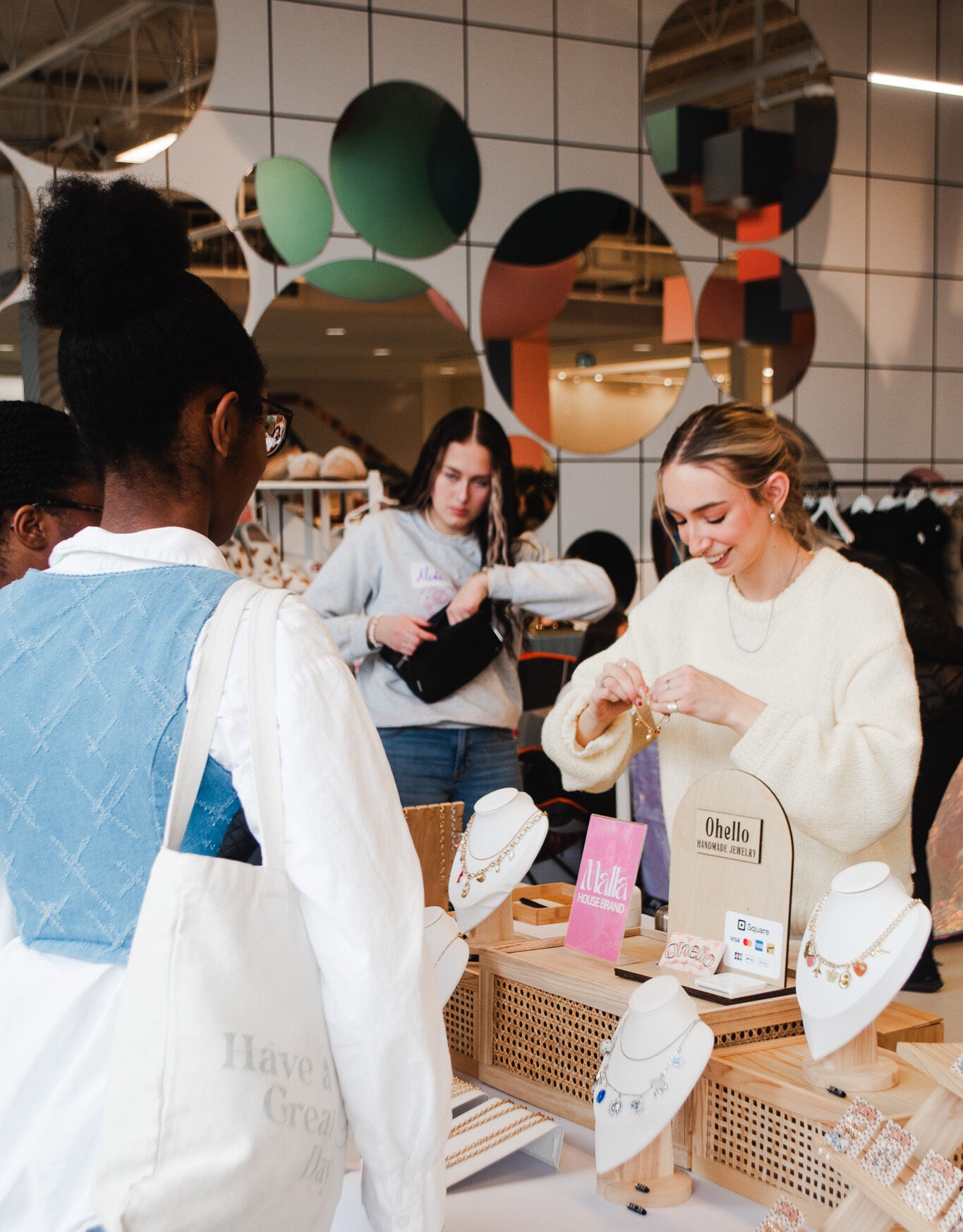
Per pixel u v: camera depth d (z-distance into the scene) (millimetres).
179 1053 691
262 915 729
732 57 4047
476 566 3545
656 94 3945
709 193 4047
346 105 3512
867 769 1586
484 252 3730
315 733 753
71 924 782
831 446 4324
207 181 3355
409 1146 760
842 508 4211
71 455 1125
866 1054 1088
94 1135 729
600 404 3912
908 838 1820
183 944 701
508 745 3373
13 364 3166
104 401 808
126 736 751
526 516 3795
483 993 1426
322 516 3537
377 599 3457
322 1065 750
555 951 1435
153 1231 677
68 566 838
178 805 736
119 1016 706
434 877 1635
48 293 791
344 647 3244
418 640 3158
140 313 796
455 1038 1501
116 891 765
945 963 3598
